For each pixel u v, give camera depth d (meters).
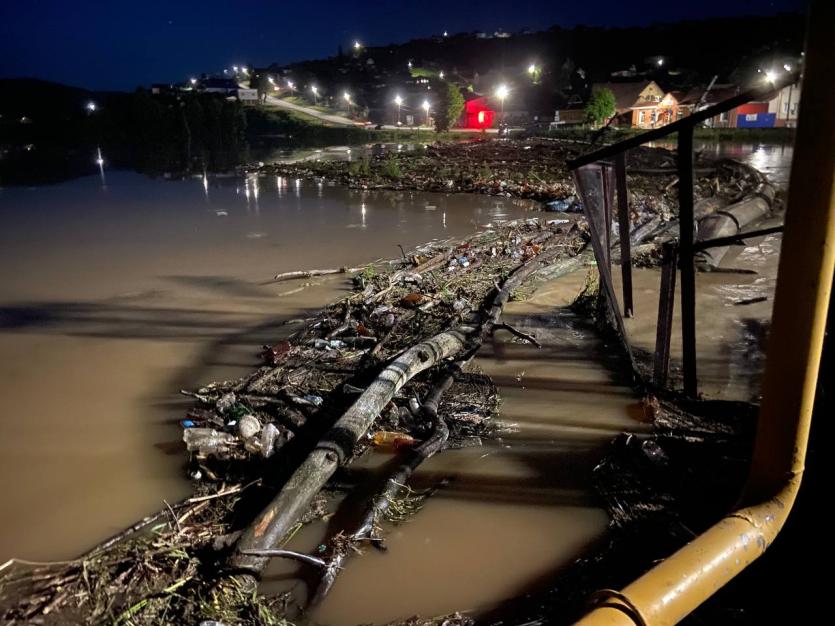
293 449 4.41
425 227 12.82
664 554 3.27
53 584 3.16
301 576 3.29
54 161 29.83
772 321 1.99
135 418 5.01
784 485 2.09
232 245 11.31
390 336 6.41
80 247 11.31
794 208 1.86
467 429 4.72
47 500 3.96
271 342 6.58
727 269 8.77
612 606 1.76
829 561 2.71
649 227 11.30
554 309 7.45
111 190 19.55
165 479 4.18
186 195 18.28
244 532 3.36
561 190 16.58
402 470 4.08
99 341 6.71
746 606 2.73
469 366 5.86
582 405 5.03
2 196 18.33
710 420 4.63
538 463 4.26
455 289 8.04
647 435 4.48
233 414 4.86
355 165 23.31
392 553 3.45
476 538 3.56
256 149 37.56
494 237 11.15
